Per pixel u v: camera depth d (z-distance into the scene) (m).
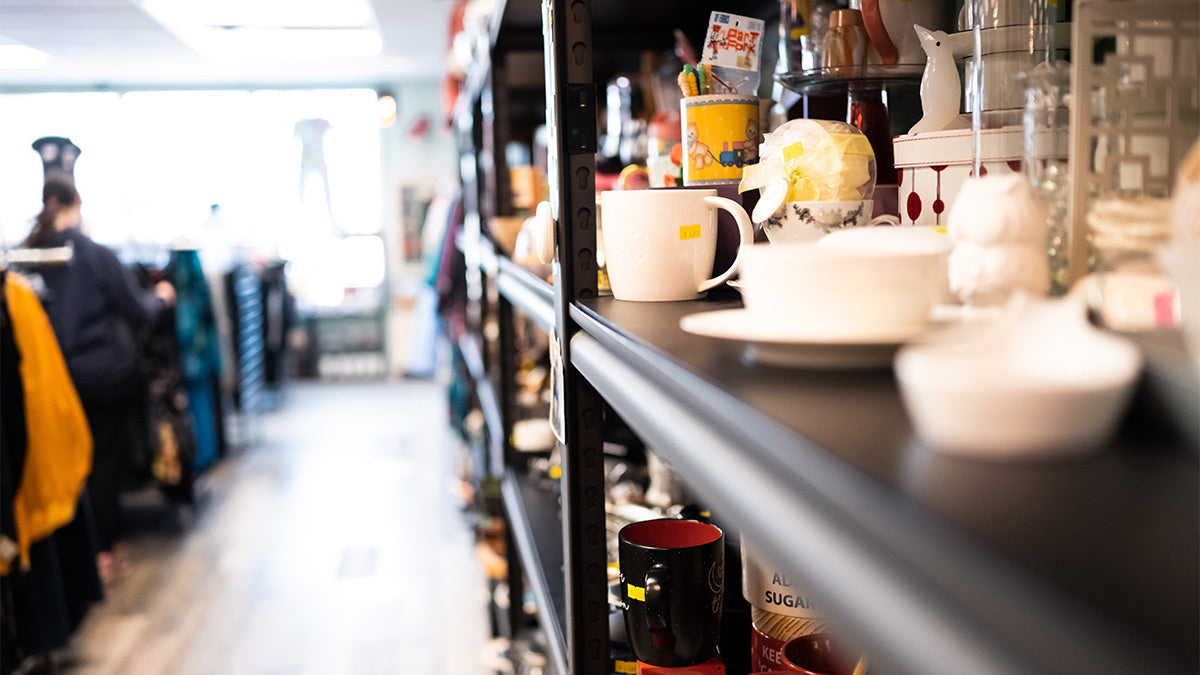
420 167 8.88
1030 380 0.29
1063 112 0.53
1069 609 0.20
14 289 2.59
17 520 2.47
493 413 2.31
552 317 1.06
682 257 0.85
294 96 8.77
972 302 0.50
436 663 2.75
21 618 2.56
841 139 0.76
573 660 1.04
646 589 0.85
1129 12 0.46
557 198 0.97
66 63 7.54
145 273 4.05
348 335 8.79
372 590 3.34
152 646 2.90
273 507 4.41
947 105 0.77
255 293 6.58
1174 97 0.46
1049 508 0.25
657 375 0.51
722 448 0.40
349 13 6.18
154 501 4.49
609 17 1.65
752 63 1.06
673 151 1.13
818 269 0.42
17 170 8.48
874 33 0.87
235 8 6.05
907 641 0.25
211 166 8.71
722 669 0.88
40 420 2.57
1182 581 0.21
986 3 0.66
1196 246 0.32
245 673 2.71
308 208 8.82
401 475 4.95
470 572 3.49
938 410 0.29
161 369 3.99
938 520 0.24
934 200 0.74
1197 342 0.31
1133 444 0.31
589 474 1.02
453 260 4.48
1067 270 0.51
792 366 0.44
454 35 3.59
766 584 0.84
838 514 0.29
